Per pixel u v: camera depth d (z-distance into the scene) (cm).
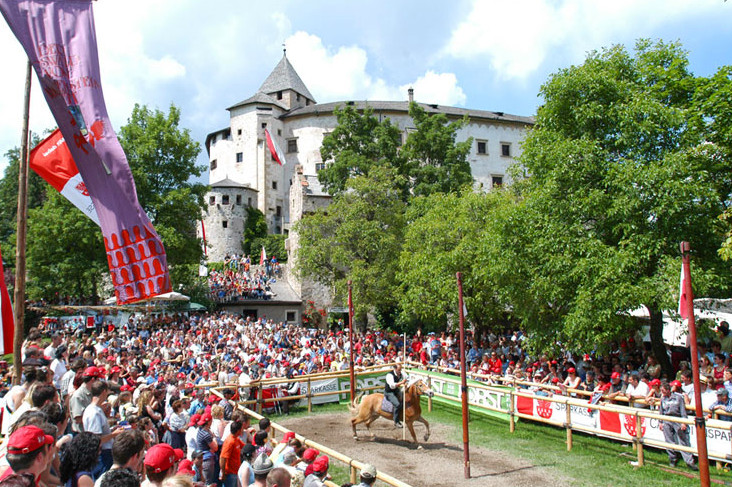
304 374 1973
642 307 1684
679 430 1077
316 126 7088
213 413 1012
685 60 1656
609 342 1706
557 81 1612
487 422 1590
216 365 1964
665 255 1380
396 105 7062
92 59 825
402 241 3628
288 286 4859
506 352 2209
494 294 2373
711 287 1488
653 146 1486
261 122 7181
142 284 860
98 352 1984
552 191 1557
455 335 2781
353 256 3491
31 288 3553
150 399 988
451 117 7000
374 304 3412
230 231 6625
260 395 1716
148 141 3822
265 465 653
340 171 4694
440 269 2483
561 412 1310
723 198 1569
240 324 3194
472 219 2591
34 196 5438
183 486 416
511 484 1042
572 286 1529
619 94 1549
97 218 945
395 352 2630
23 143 832
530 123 7344
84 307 3203
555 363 1844
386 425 1580
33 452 394
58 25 809
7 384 1140
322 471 697
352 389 1642
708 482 773
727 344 1534
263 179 7056
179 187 3997
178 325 3189
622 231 1498
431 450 1298
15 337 800
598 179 1516
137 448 480
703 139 1544
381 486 1050
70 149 825
